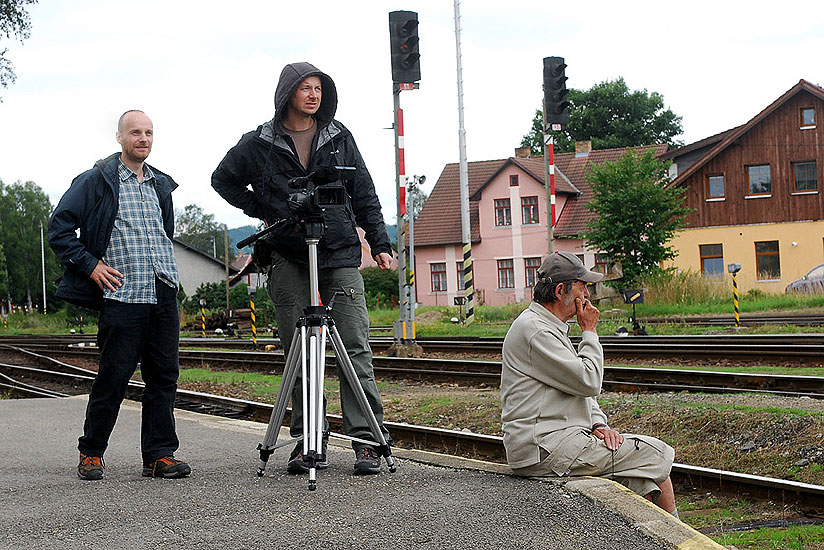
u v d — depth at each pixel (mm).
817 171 46938
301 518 4766
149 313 6055
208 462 7027
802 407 9086
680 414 9164
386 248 6340
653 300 34875
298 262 6113
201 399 13414
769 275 47812
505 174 57531
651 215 39750
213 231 141500
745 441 8250
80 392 16547
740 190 48094
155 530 4637
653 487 5367
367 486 5480
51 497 5422
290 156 6066
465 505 4930
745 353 15695
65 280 5961
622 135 86312
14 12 31984
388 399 13109
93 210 5918
